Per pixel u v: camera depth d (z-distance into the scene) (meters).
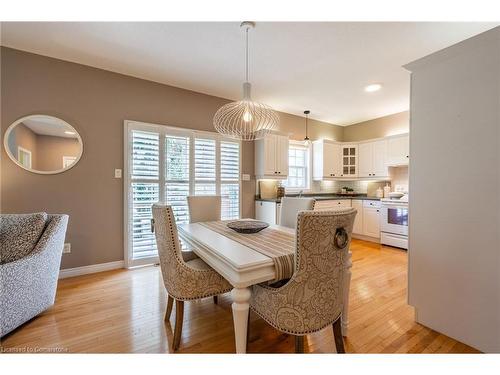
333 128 5.56
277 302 1.26
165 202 3.34
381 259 3.42
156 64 2.82
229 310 2.10
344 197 4.86
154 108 3.30
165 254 1.64
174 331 1.61
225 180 3.90
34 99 2.59
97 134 2.93
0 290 1.59
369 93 3.70
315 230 1.16
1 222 1.88
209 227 2.33
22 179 2.56
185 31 2.20
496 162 1.45
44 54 2.61
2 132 2.47
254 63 2.79
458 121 1.62
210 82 3.33
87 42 2.38
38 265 1.85
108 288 2.49
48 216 2.09
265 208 4.09
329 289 1.27
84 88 2.85
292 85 3.41
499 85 1.43
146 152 3.20
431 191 1.77
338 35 2.25
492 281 1.48
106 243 3.00
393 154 4.52
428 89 1.78
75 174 2.81
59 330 1.76
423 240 1.83
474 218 1.55
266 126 2.65
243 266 1.24
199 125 3.69
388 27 2.14
